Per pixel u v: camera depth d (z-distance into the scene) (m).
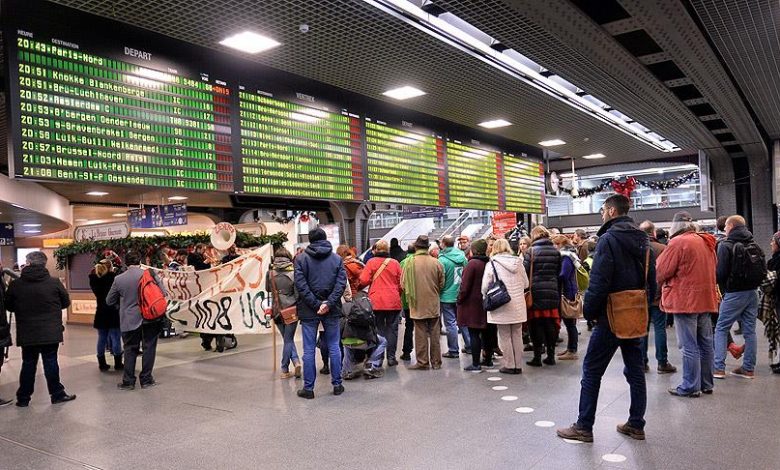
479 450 3.82
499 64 7.05
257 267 7.37
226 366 7.17
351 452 3.89
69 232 25.02
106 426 4.74
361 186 8.48
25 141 5.03
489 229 24.16
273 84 7.32
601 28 5.81
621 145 12.42
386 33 5.92
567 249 7.43
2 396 5.95
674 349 7.24
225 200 14.10
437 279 6.61
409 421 4.55
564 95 8.49
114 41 5.73
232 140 6.77
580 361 6.81
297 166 7.54
